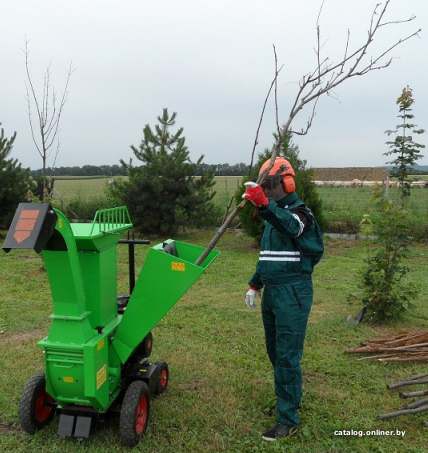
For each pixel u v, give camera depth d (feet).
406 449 11.96
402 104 42.65
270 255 12.30
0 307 23.97
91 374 10.91
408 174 44.24
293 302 12.17
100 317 11.70
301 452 11.76
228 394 14.73
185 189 46.96
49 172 44.21
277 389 12.55
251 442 12.17
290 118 12.04
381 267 22.20
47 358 11.21
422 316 23.22
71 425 11.77
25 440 12.14
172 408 13.78
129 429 11.50
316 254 12.34
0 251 40.88
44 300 25.55
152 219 47.57
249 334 20.33
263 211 11.30
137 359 13.73
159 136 47.44
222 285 29.53
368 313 22.30
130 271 14.16
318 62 14.93
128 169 47.65
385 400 14.53
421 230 43.93
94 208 54.80
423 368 16.88
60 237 10.50
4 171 47.24
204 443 12.12
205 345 18.97
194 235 49.93
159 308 11.81
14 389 14.84
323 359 17.63
